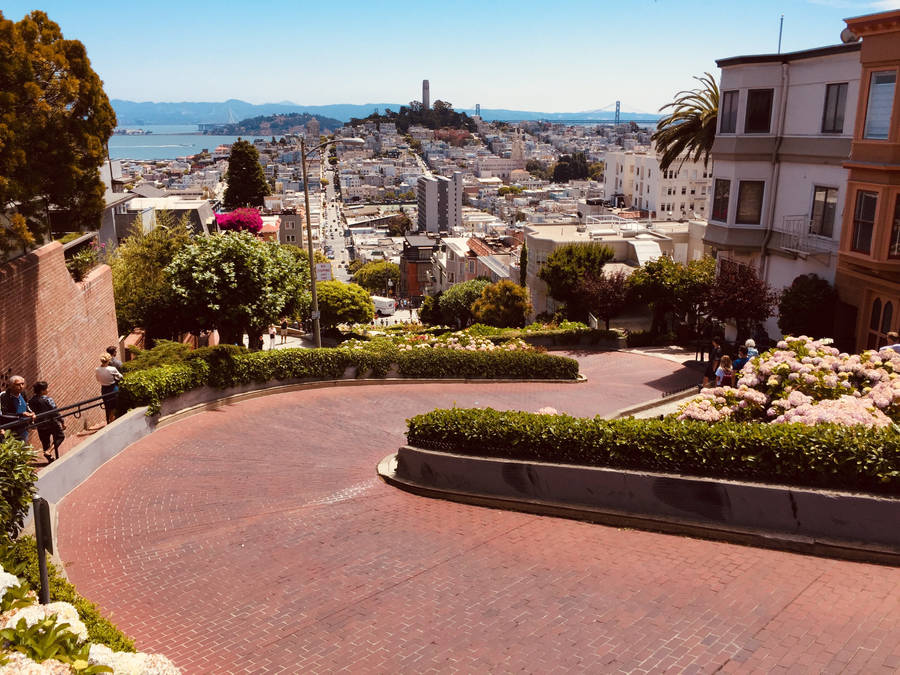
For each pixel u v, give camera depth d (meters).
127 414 14.41
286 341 50.81
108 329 19.83
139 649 6.43
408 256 160.50
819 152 23.41
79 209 15.72
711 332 30.36
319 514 10.11
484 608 6.79
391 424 16.72
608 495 9.26
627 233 54.97
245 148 89.88
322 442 14.85
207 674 5.95
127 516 10.25
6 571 6.41
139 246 28.28
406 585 7.47
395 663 5.92
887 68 18.27
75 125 14.69
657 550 7.99
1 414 11.44
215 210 91.81
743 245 26.70
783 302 23.78
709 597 6.62
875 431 8.01
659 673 5.42
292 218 154.75
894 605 6.20
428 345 28.39
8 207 14.16
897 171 18.08
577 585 7.14
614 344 33.50
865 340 21.41
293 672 5.91
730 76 26.20
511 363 24.05
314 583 7.66
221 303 22.08
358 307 53.28
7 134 12.57
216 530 9.53
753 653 5.61
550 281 41.69
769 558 7.51
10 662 4.05
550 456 10.05
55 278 15.98
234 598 7.40
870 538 7.42
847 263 20.12
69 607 5.05
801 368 10.98
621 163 143.88
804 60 23.94
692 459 8.77
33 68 13.53
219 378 18.27
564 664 5.67
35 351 14.78
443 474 10.99
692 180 124.50
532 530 9.02
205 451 13.98
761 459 8.27
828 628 5.89
